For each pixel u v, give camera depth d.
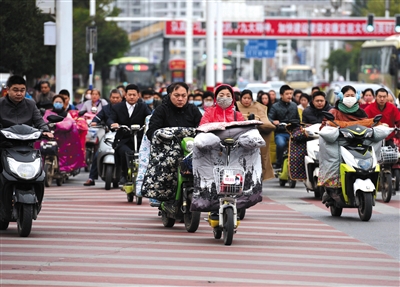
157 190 27.02
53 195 38.19
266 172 37.66
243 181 24.94
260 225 29.45
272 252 24.11
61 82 57.84
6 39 62.22
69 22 57.91
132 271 21.27
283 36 145.38
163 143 26.95
